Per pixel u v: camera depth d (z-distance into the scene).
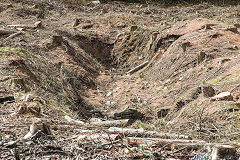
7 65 10.14
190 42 14.47
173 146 5.34
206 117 7.71
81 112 10.77
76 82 13.13
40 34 16.25
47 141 5.23
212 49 13.38
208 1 25.50
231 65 11.40
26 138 5.23
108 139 5.60
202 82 10.58
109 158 4.85
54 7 22.94
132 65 16.53
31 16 20.59
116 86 14.53
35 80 10.47
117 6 24.44
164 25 18.91
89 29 19.09
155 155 4.95
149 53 16.34
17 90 8.64
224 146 4.87
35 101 8.16
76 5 23.80
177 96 11.30
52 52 14.42
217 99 8.59
